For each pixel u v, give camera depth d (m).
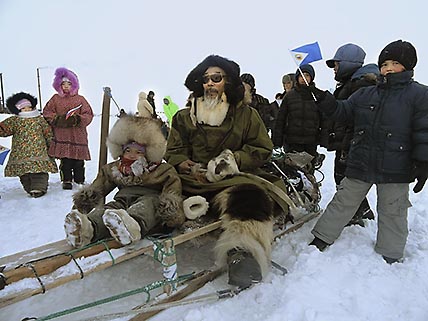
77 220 2.42
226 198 2.98
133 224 2.51
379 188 3.39
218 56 3.46
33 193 5.60
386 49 3.25
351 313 2.60
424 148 3.05
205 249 3.50
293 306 2.62
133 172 2.99
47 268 2.21
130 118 3.08
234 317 2.57
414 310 2.64
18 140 5.62
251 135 3.48
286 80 6.64
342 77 4.23
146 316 2.53
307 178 4.13
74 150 6.02
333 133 4.32
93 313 2.64
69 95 6.06
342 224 3.54
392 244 3.37
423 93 3.15
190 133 3.54
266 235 2.89
